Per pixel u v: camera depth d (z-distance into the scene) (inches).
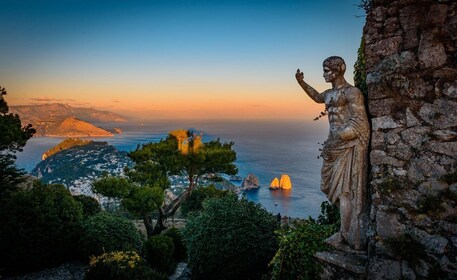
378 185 138.3
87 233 444.8
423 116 127.0
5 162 522.0
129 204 579.2
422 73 126.9
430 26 124.2
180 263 510.6
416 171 128.3
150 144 657.0
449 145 121.0
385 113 137.0
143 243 494.6
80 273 411.2
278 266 197.3
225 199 352.8
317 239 182.4
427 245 124.1
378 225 137.3
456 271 118.3
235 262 297.6
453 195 119.1
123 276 293.6
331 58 152.6
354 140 148.6
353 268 146.8
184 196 699.4
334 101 151.9
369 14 143.2
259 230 313.0
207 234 319.0
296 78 175.6
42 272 414.9
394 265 132.0
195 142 650.2
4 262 403.5
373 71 141.4
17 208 418.3
